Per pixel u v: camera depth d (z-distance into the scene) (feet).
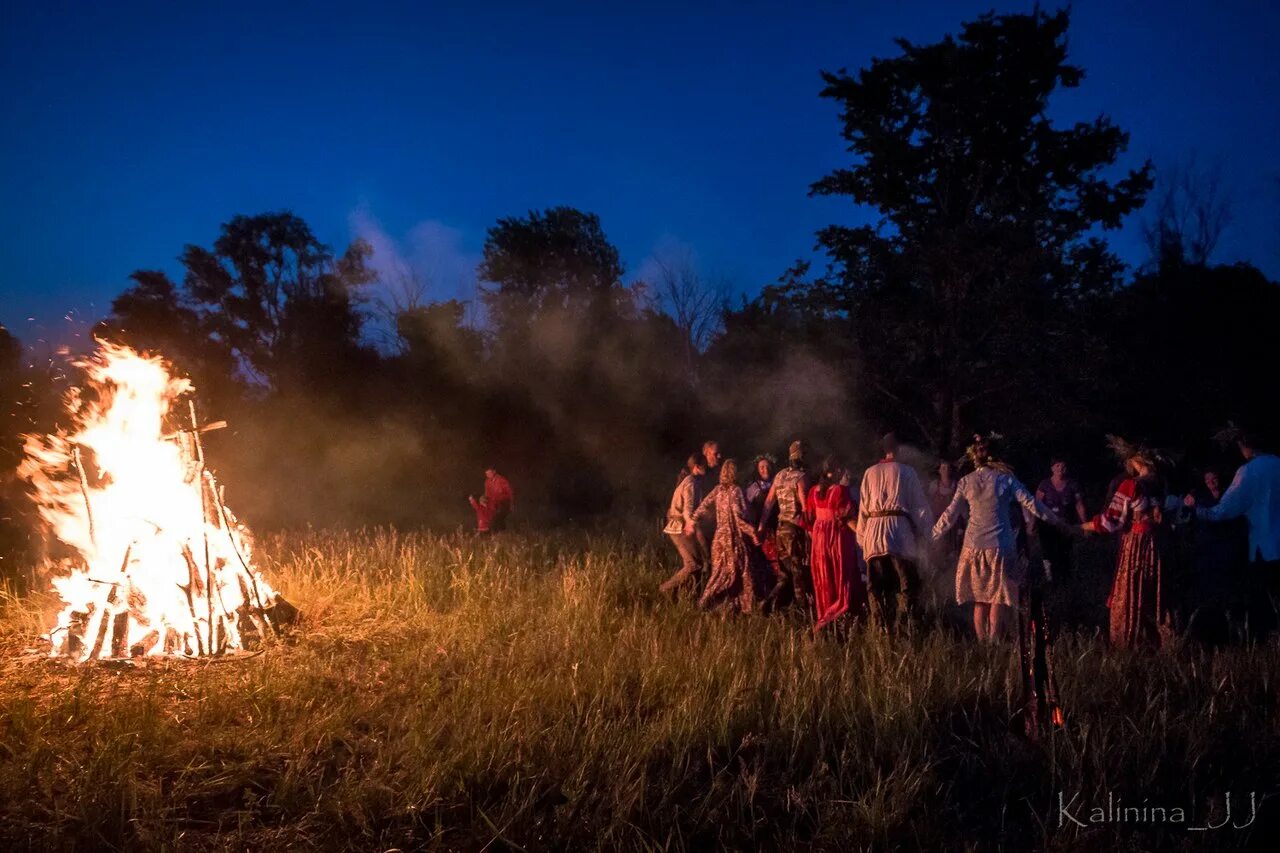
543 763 15.34
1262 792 15.35
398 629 23.93
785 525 27.89
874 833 13.80
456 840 13.46
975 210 67.67
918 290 67.92
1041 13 65.05
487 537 43.57
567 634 22.84
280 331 111.75
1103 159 67.31
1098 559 37.65
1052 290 66.03
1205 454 67.05
